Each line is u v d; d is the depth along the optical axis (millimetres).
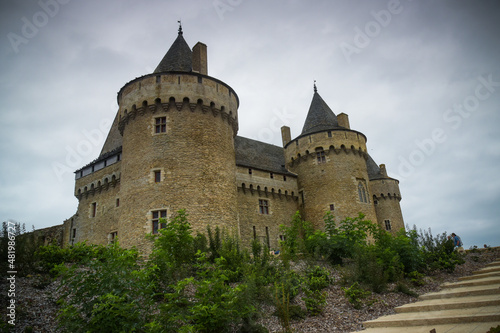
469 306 9945
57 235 31344
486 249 20688
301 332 10141
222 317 8797
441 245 18281
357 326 10547
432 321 9281
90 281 8258
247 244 28047
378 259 15242
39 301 10266
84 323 7766
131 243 19891
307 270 14797
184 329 7922
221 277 9492
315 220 31281
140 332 7969
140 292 8633
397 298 12852
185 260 13109
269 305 11758
